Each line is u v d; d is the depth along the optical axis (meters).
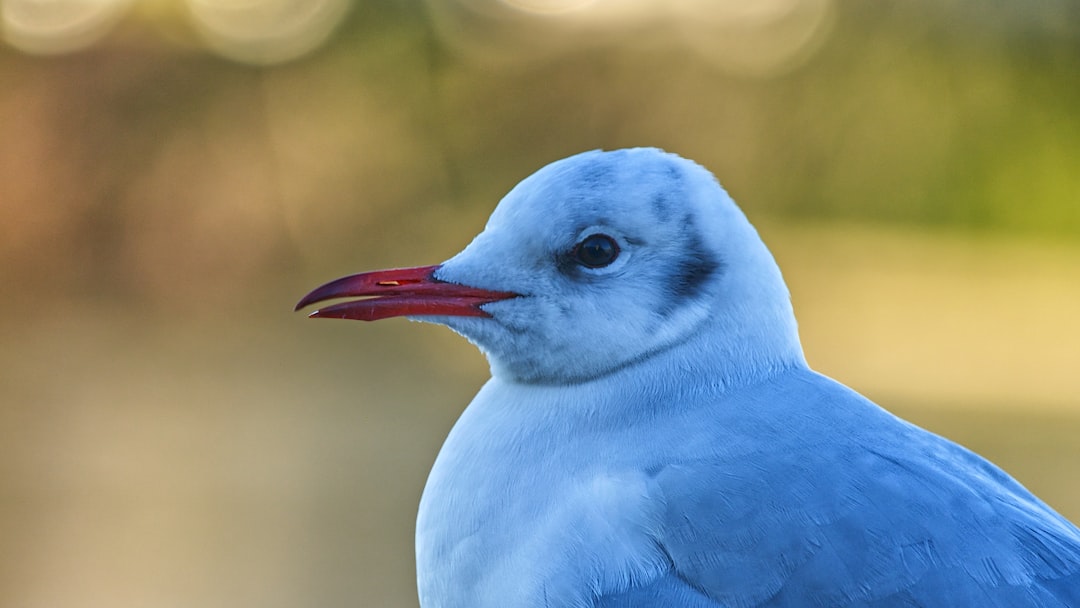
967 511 3.90
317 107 17.61
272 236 17.75
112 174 17.62
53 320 16.94
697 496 4.03
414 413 14.03
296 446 13.13
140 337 16.73
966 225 17.17
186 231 17.70
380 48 17.50
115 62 17.59
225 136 17.69
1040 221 17.00
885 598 3.77
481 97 17.66
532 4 17.67
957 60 16.47
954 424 13.33
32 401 14.47
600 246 4.55
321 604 9.95
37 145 17.48
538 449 4.38
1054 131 16.39
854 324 16.45
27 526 11.23
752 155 17.55
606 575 4.03
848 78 17.00
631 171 4.59
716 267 4.53
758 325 4.53
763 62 17.34
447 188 17.73
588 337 4.55
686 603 3.93
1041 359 15.69
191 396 14.73
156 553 10.80
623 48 17.61
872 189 17.34
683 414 4.35
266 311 17.44
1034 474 11.86
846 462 4.01
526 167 17.73
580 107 17.75
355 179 17.72
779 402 4.29
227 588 10.20
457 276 4.68
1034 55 16.19
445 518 4.38
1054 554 3.85
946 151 16.91
